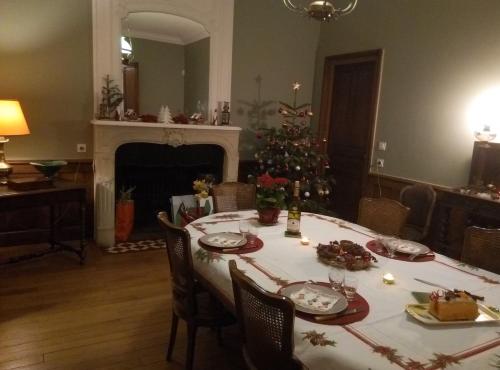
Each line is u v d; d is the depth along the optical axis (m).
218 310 2.14
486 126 3.59
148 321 2.79
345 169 5.42
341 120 5.43
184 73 4.73
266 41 5.20
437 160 4.15
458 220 3.61
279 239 2.40
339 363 1.25
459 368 1.23
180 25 4.60
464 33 3.83
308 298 1.61
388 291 1.75
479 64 3.72
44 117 4.03
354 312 1.53
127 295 3.16
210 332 2.70
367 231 2.66
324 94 5.56
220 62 4.83
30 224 4.09
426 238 4.09
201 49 4.76
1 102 3.33
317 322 1.46
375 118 4.82
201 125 4.51
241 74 5.11
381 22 4.66
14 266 3.60
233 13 4.83
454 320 1.49
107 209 4.18
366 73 4.99
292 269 1.95
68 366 2.26
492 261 2.22
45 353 2.37
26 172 3.99
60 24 3.97
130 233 4.49
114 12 4.13
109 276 3.49
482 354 1.30
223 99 4.93
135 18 4.36
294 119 5.29
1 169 3.42
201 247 2.19
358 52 4.96
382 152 4.77
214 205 3.17
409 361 1.25
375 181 4.84
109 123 4.00
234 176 4.91
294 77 5.52
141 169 4.66
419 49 4.26
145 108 4.59
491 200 3.32
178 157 4.74
